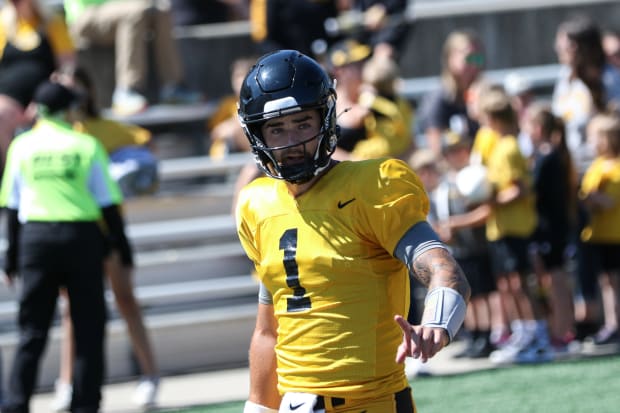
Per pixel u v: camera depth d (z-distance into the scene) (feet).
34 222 71.87
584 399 75.20
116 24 111.45
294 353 36.76
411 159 90.63
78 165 72.49
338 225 35.99
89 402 71.00
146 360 83.05
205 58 123.24
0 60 97.14
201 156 116.26
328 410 35.96
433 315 32.83
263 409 40.16
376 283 36.09
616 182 93.04
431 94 104.99
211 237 103.81
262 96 35.99
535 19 130.31
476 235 90.89
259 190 38.04
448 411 73.97
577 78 101.09
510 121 91.20
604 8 131.44
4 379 92.73
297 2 107.24
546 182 92.99
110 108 116.26
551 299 93.40
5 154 94.63
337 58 87.81
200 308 100.22
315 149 36.14
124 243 74.59
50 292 72.38
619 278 94.48
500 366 89.04
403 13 110.63
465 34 100.68
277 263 36.88
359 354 35.76
